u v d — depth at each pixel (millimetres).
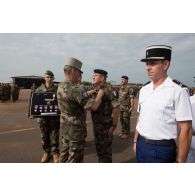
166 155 2152
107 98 3375
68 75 2998
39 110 4137
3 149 5164
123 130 6520
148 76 2268
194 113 2627
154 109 2182
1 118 9766
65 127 3061
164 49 2146
